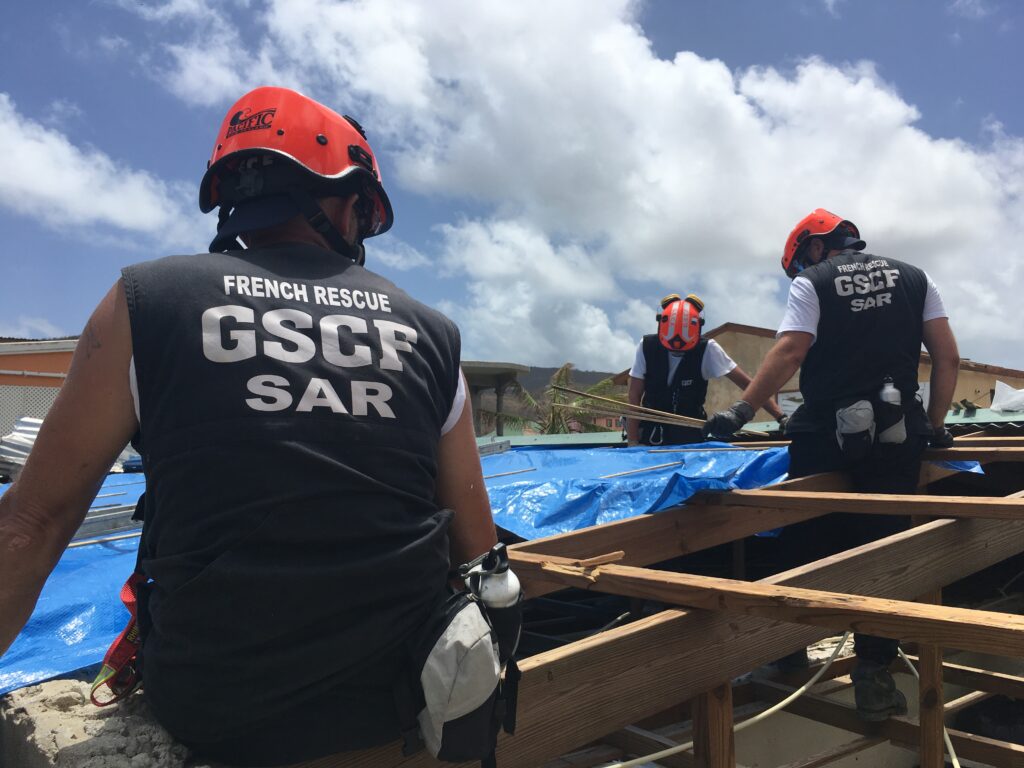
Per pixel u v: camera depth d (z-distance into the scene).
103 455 1.18
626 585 1.77
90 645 1.92
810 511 2.88
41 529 1.14
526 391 19.83
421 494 1.30
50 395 17.70
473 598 1.24
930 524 2.29
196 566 1.13
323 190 1.43
